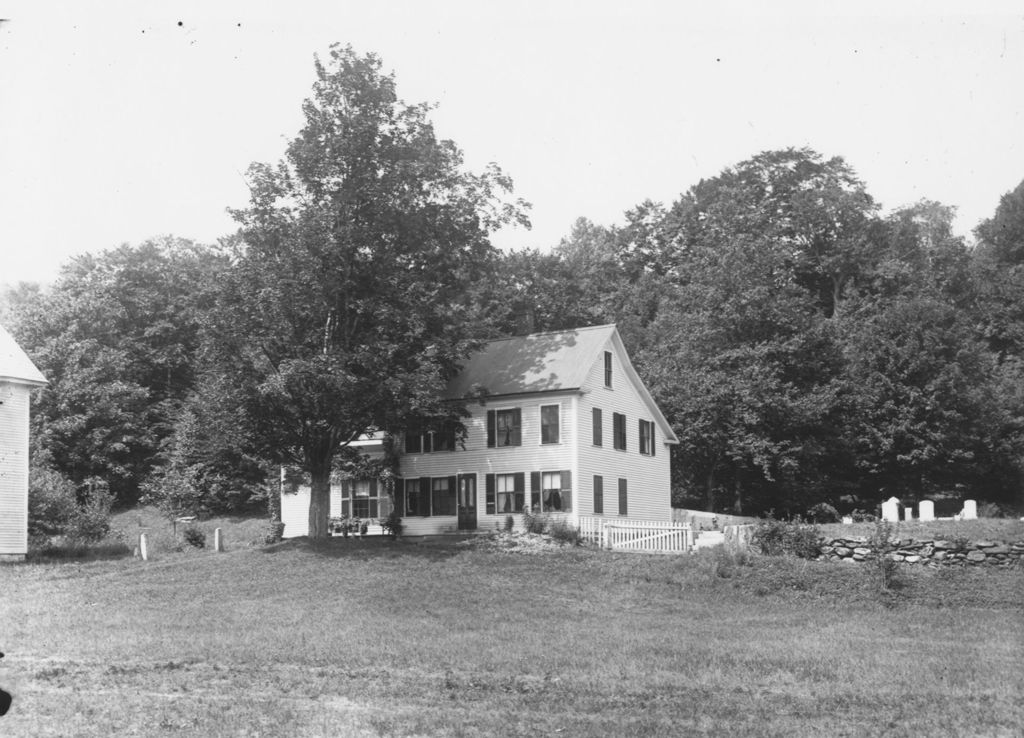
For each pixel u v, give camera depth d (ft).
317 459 155.63
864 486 223.71
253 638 85.66
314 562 133.59
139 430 259.19
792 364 207.00
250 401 146.00
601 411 166.30
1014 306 276.62
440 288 152.56
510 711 56.65
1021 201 308.40
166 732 50.83
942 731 52.70
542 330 265.54
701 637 89.30
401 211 148.46
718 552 127.44
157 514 242.58
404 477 170.71
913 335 214.07
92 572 131.13
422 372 144.87
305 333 149.59
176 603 109.29
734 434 197.26
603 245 326.44
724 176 307.78
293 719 53.78
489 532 155.22
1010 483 220.23
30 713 55.01
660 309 276.62
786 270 263.90
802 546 129.29
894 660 76.59
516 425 162.20
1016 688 65.21
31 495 175.01
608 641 85.76
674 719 55.11
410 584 119.14
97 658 74.74
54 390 247.70
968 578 115.65
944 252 278.46
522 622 98.22
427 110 153.17
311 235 143.64
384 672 69.51
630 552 137.69
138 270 283.59
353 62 148.15
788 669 71.97
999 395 222.69
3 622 96.53
